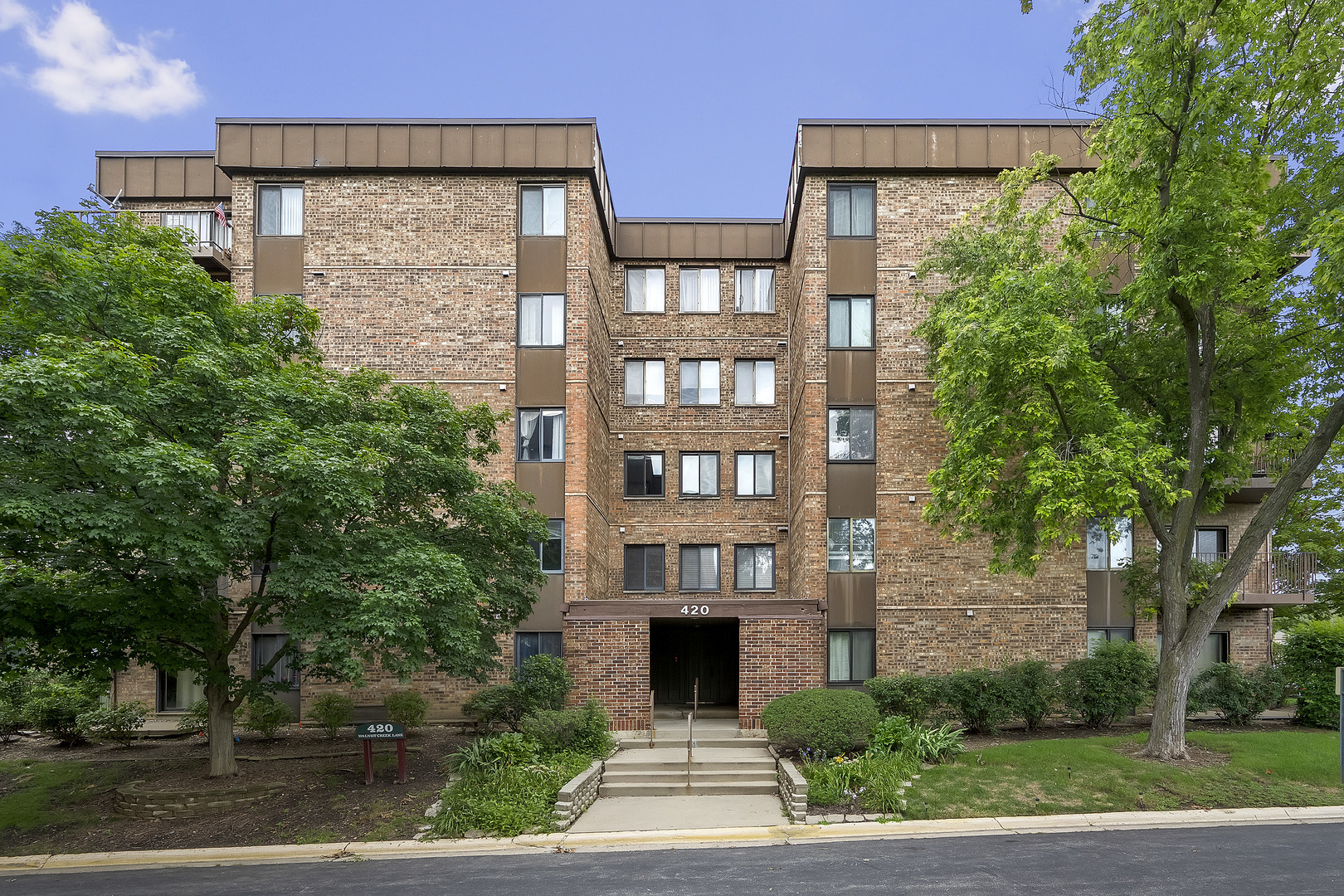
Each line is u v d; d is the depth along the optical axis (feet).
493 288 65.67
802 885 28.96
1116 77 43.09
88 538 32.89
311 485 35.47
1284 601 65.21
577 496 64.39
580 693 55.62
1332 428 42.68
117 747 53.98
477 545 49.80
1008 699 52.54
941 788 39.45
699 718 60.59
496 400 65.10
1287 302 43.91
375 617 35.88
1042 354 41.22
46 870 33.14
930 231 65.31
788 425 79.56
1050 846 33.24
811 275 65.41
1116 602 64.54
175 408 37.58
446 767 45.85
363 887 29.73
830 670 62.59
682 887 28.99
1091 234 48.08
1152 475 39.37
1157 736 43.96
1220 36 38.68
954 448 46.93
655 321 81.61
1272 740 46.42
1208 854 32.04
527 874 30.81
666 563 79.00
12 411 30.78
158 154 72.79
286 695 62.34
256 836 36.06
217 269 68.08
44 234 38.68
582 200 66.18
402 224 65.87
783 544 78.84
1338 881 28.94
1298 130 43.01
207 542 35.04
